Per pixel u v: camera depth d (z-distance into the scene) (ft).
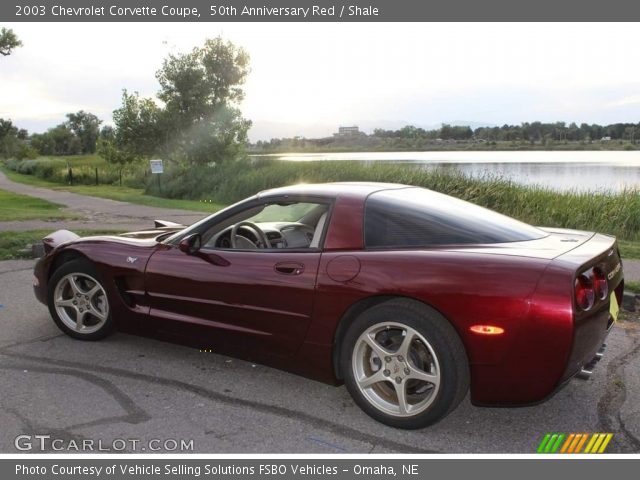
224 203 71.51
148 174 117.50
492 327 10.05
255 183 71.67
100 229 35.81
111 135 118.62
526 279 10.02
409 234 11.62
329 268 11.73
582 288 10.09
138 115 110.93
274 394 12.66
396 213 11.98
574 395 12.66
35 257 28.60
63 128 491.72
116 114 111.04
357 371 11.47
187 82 107.14
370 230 11.86
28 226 38.78
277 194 13.29
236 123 109.29
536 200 46.83
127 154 115.75
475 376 10.42
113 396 12.42
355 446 10.52
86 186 125.18
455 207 12.75
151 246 14.76
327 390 12.94
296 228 14.80
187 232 14.37
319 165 69.62
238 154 109.81
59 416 11.49
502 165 147.43
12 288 21.99
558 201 46.24
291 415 11.69
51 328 17.04
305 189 13.17
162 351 15.21
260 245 13.82
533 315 9.85
